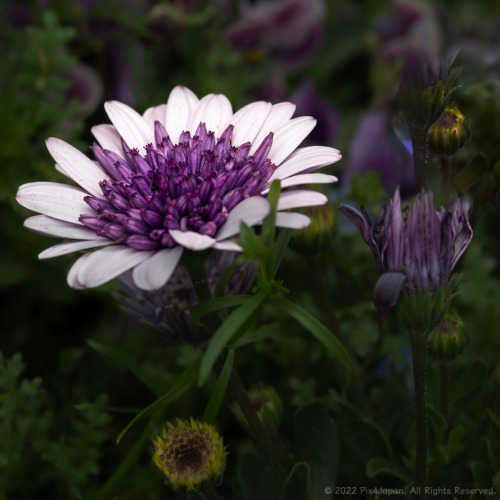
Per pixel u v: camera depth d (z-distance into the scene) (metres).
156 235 0.30
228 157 0.31
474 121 0.38
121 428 0.41
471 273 0.42
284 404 0.40
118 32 0.51
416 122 0.32
